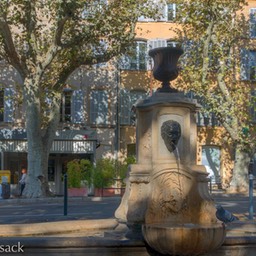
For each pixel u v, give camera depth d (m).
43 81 29.34
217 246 7.11
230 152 38.22
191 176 7.82
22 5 26.84
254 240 7.71
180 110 8.20
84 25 26.05
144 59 37.31
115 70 36.94
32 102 27.22
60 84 27.88
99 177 28.83
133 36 27.39
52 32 27.50
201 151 38.03
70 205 23.59
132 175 7.87
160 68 8.44
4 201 25.83
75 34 26.58
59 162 35.12
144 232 7.20
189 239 6.82
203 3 30.55
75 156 35.34
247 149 32.59
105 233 8.79
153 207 7.69
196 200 7.79
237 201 25.42
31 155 27.66
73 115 36.12
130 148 37.16
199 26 31.72
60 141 34.25
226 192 32.59
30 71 26.88
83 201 26.86
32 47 26.17
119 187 29.62
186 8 31.23
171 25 37.50
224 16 31.09
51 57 26.12
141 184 7.83
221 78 31.45
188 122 8.22
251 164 36.09
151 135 8.12
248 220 12.80
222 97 31.64
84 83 36.44
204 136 38.00
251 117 33.56
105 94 36.81
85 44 27.09
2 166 34.22
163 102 8.12
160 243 6.96
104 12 26.47
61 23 24.50
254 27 36.94
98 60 27.31
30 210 20.45
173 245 6.86
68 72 27.69
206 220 7.74
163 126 8.08
